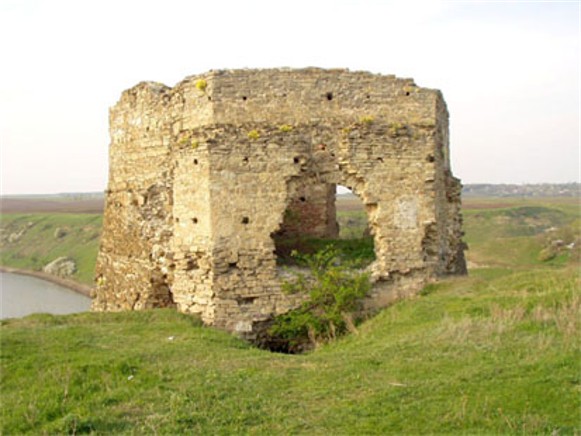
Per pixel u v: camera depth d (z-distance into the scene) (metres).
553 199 110.88
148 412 7.01
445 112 16.09
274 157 12.99
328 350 10.95
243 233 12.87
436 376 7.86
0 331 11.02
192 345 10.42
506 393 7.05
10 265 52.69
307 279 13.15
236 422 6.68
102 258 17.86
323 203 18.81
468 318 10.36
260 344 13.01
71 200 159.88
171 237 14.25
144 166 15.27
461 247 17.22
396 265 13.70
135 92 15.66
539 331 9.30
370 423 6.60
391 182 13.65
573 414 6.46
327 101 13.38
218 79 12.84
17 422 6.96
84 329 11.59
